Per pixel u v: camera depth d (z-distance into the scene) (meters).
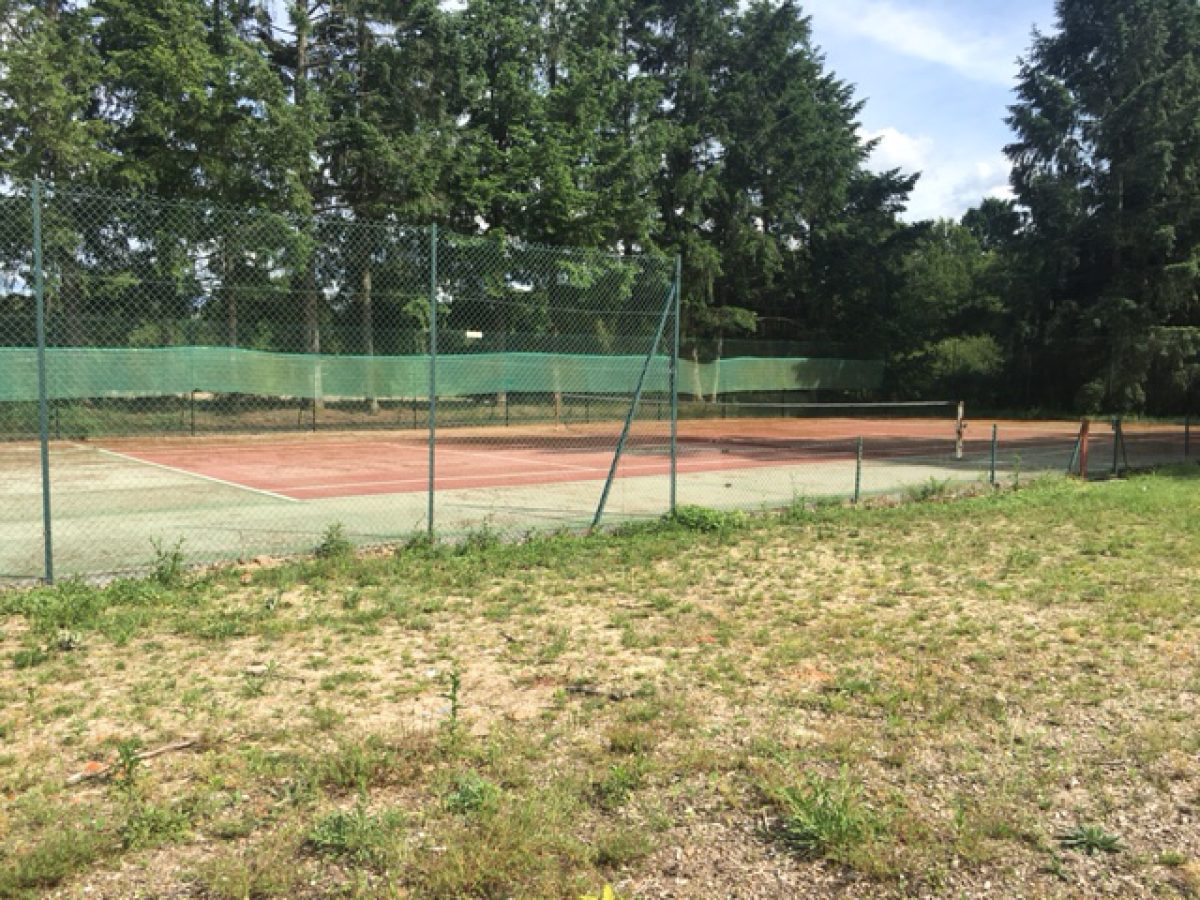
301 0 31.17
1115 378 39.66
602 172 34.06
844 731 4.46
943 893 3.10
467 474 16.66
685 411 35.03
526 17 35.72
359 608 6.78
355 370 20.31
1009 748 4.29
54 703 4.75
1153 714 4.74
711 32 43.28
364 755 4.02
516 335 23.95
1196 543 9.52
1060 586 7.59
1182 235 39.72
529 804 3.58
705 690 5.06
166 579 7.37
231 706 4.73
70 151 23.20
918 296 47.53
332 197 31.20
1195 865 3.28
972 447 24.30
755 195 44.50
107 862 3.19
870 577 8.00
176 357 17.72
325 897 3.02
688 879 3.17
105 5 27.22
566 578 7.90
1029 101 43.38
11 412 18.72
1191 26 41.31
